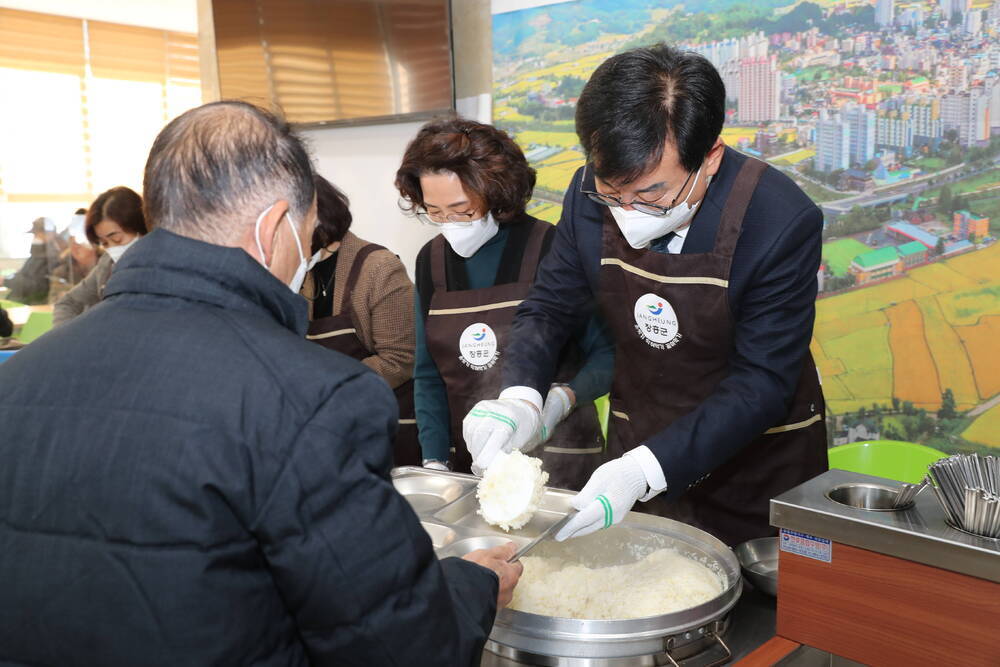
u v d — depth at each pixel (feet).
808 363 5.54
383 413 2.46
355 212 11.64
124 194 10.20
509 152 5.93
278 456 2.26
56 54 16.53
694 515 5.67
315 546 2.27
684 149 4.11
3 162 16.21
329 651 2.38
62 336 2.61
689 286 4.92
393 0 10.27
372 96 10.80
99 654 2.29
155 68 17.94
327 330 6.96
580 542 4.56
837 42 8.00
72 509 2.32
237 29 11.94
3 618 2.40
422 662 2.44
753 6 8.40
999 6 7.10
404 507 2.47
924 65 7.58
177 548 2.21
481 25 10.22
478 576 3.06
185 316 2.51
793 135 8.44
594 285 5.59
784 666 3.47
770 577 3.87
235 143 2.62
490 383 6.43
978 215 7.50
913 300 8.02
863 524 3.27
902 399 8.23
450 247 6.65
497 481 4.48
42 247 12.97
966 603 3.05
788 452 5.47
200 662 2.22
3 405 2.52
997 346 7.57
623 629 3.35
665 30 8.98
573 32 9.48
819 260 4.75
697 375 5.25
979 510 3.04
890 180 7.97
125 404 2.35
